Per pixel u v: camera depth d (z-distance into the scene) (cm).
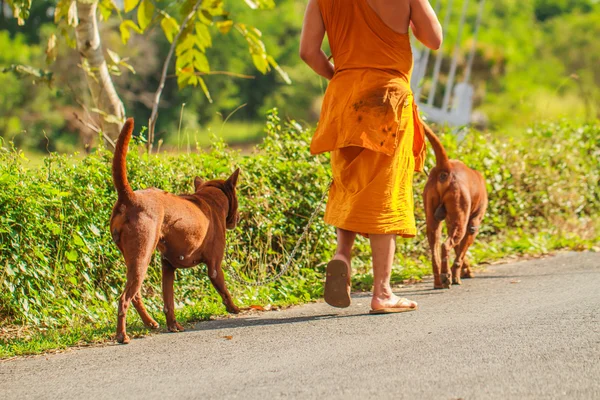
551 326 592
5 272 692
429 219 820
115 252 769
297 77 5725
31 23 4909
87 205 745
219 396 460
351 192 646
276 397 452
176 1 1034
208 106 5291
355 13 627
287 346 575
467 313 662
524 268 929
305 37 655
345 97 634
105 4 1023
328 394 452
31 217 704
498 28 5997
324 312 706
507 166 1180
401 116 634
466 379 470
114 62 1016
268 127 960
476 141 1171
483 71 4803
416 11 628
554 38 5741
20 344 612
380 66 630
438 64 2086
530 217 1220
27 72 952
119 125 998
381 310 671
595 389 445
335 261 645
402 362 512
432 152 1055
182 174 846
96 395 475
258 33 1019
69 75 3600
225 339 606
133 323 670
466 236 848
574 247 1079
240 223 860
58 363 555
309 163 926
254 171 893
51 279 725
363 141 624
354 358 528
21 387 500
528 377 470
